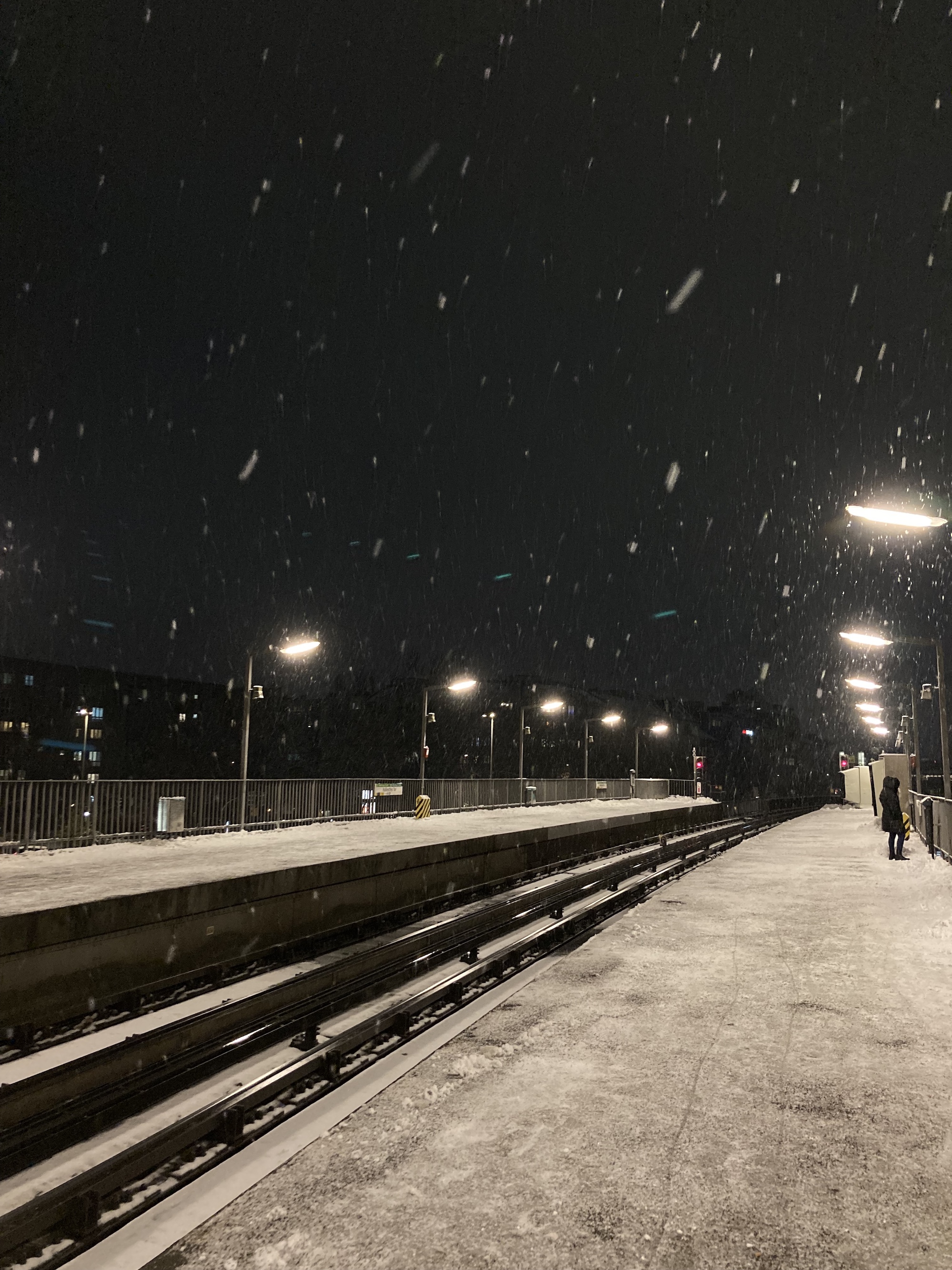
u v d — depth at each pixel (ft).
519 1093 18.33
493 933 38.04
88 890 35.50
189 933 30.53
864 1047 21.30
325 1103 17.90
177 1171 14.69
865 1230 12.49
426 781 114.42
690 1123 16.53
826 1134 15.96
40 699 286.46
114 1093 18.70
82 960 26.00
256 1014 25.93
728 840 100.73
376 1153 15.33
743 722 431.43
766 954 33.09
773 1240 12.21
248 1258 11.91
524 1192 13.74
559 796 159.53
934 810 73.82
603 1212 13.04
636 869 64.39
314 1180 14.29
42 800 59.72
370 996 27.81
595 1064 20.21
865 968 30.35
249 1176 14.44
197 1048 21.50
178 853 55.62
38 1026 24.26
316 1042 22.27
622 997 26.63
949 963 30.83
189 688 308.60
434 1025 23.82
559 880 58.44
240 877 33.19
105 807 65.26
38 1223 12.30
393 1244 12.19
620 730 349.61
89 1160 16.08
